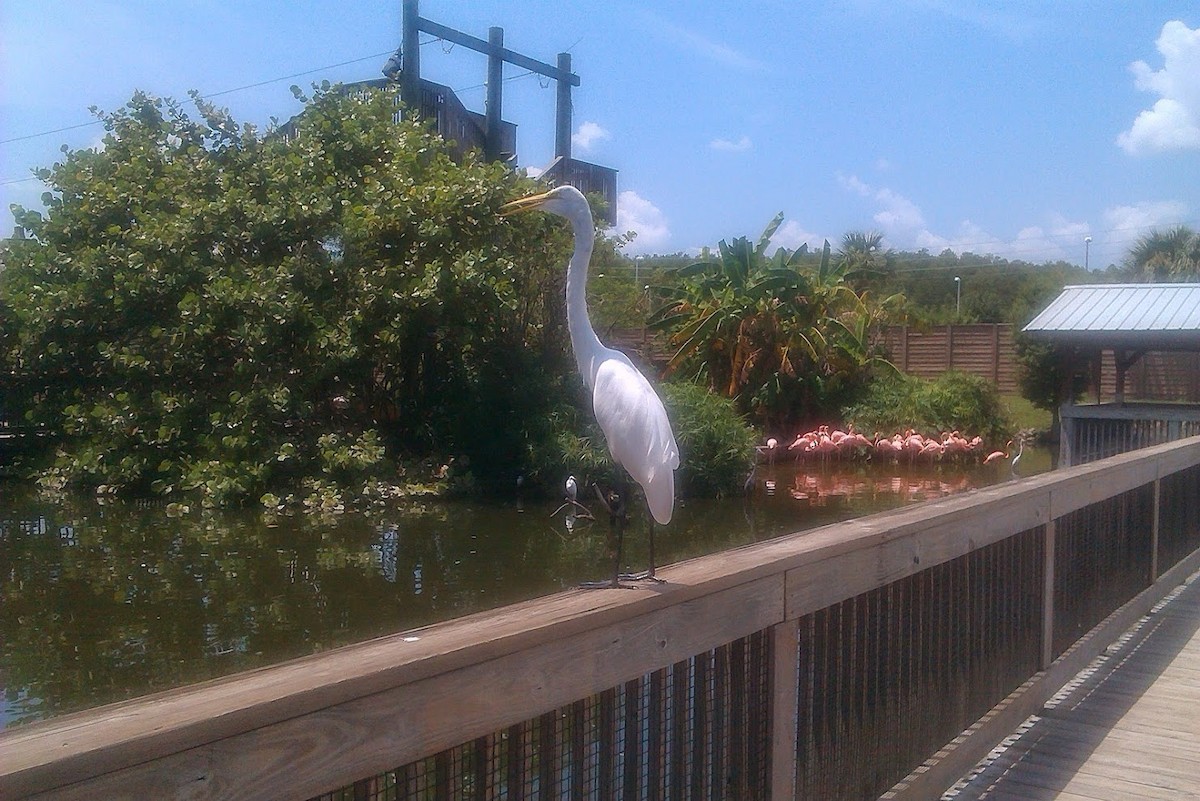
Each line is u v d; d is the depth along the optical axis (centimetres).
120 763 118
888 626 317
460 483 1480
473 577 967
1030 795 358
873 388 2212
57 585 921
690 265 2327
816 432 2055
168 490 1359
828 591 278
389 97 1680
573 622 192
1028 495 408
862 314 2244
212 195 1538
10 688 653
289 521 1266
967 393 2153
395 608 848
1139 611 582
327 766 145
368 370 1545
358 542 1141
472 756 182
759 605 251
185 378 1509
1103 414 1352
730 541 1177
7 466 1695
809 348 2123
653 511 315
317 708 143
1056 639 461
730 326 2152
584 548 1120
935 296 5384
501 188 1525
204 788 128
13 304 1535
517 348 1633
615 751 216
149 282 1431
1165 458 624
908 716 330
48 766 110
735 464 1559
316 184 1540
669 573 241
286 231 1483
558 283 1727
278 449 1381
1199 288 1495
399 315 1462
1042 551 437
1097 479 496
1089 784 367
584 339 394
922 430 2055
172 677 671
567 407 1523
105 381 1598
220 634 771
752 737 258
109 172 1650
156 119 1711
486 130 2033
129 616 820
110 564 1010
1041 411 2605
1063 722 428
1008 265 5534
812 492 1636
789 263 2305
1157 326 1373
